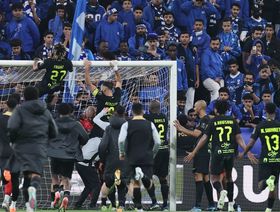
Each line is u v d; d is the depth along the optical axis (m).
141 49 60.41
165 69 52.78
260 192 52.66
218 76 60.66
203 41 61.34
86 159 50.03
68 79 51.91
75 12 56.41
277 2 68.19
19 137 39.38
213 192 52.00
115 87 49.97
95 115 50.75
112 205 48.50
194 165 49.91
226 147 46.50
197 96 61.03
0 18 62.50
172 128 51.91
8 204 43.53
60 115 47.03
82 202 50.75
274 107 46.09
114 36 61.69
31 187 38.81
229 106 54.84
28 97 39.62
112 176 46.88
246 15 65.25
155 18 62.75
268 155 45.97
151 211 50.62
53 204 47.31
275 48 63.84
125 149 44.62
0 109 51.88
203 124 49.91
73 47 56.28
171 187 51.75
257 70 62.12
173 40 62.12
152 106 50.44
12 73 52.00
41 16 64.06
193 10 63.62
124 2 62.75
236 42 62.81
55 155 46.50
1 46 60.97
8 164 41.09
